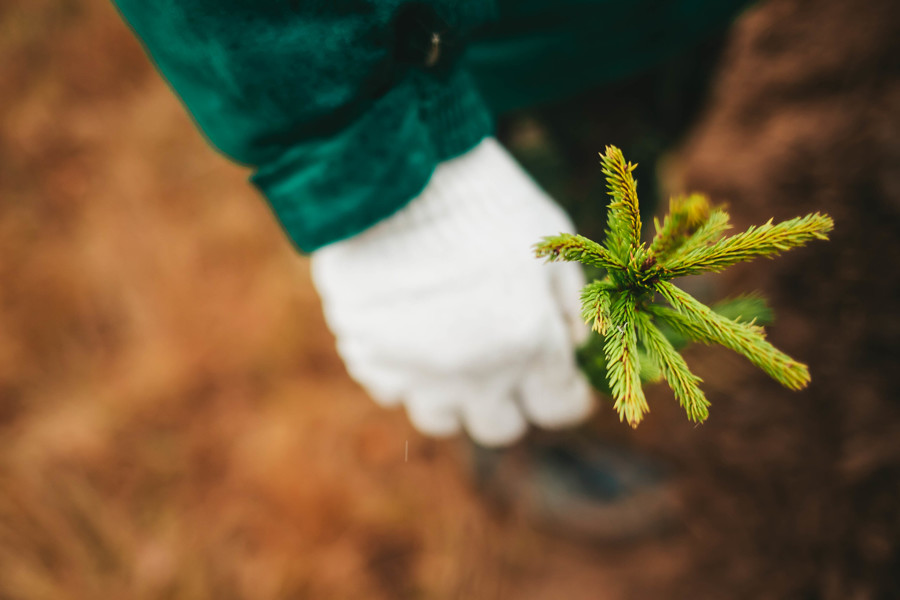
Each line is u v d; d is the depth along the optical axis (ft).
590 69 1.57
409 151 1.28
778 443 2.11
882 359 1.96
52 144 3.56
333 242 1.32
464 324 1.36
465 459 2.48
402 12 1.21
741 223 2.50
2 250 3.23
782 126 2.52
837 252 2.15
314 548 2.37
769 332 2.18
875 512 1.89
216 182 3.34
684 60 1.83
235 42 1.21
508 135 1.86
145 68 3.76
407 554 2.38
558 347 1.39
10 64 3.74
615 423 2.42
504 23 1.43
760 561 2.05
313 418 2.66
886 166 2.15
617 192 1.10
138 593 2.29
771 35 2.67
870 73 2.36
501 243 1.35
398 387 1.46
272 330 2.87
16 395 2.85
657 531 2.28
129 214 3.31
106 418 2.69
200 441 2.67
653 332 1.11
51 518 2.42
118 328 3.04
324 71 1.22
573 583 2.30
